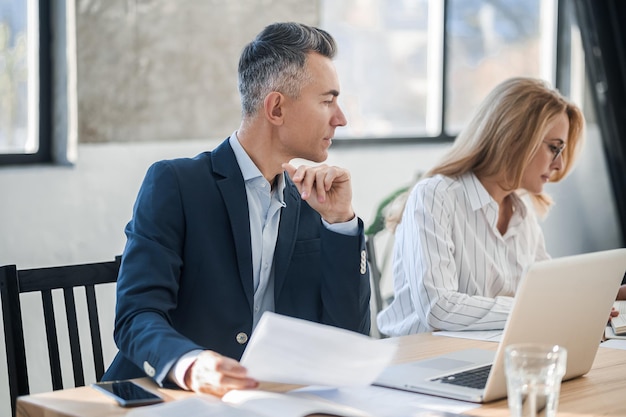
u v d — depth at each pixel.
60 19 3.80
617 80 5.89
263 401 1.64
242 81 2.29
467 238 2.88
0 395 3.55
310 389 1.85
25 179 3.65
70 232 3.79
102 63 3.86
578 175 5.80
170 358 1.81
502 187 2.93
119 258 2.41
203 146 4.20
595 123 5.92
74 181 3.80
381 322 2.96
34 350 3.64
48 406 1.71
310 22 4.54
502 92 2.92
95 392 1.81
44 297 2.28
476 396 1.78
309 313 2.30
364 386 1.79
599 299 1.96
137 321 1.96
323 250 2.27
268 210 2.31
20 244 3.63
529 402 1.53
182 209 2.19
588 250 5.82
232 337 2.20
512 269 2.98
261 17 4.34
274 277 2.29
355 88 5.04
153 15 3.99
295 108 2.23
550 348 1.56
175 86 4.09
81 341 3.81
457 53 5.41
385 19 5.12
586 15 5.86
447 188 2.88
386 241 4.89
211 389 1.73
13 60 3.75
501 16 5.59
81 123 3.82
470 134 2.95
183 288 2.18
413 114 5.27
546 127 2.88
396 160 5.02
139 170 4.00
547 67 5.82
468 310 2.58
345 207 2.24
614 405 1.82
